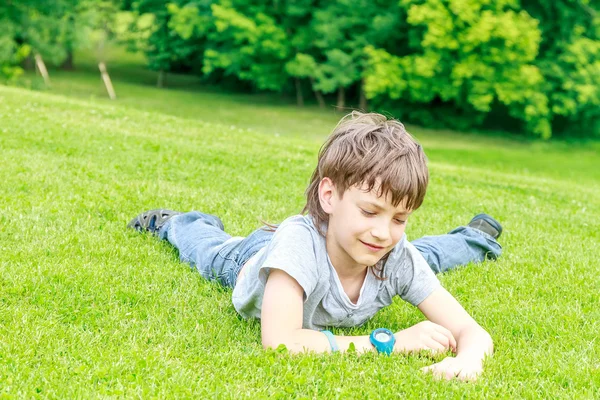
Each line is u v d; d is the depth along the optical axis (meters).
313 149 9.85
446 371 2.56
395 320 3.23
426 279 2.95
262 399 2.27
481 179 8.73
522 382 2.53
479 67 18.27
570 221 6.02
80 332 2.74
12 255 3.57
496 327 3.12
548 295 3.69
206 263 3.60
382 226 2.57
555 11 20.11
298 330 2.68
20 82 22.16
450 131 21.31
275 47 20.81
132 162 6.50
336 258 2.79
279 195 5.83
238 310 3.03
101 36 25.55
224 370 2.48
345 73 20.67
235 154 7.83
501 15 18.14
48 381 2.31
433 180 7.88
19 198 4.68
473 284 3.78
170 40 25.27
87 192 5.05
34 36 21.88
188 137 8.94
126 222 4.43
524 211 6.25
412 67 18.88
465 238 4.18
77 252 3.76
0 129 7.33
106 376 2.34
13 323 2.76
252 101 23.86
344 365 2.55
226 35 21.78
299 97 23.36
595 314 3.38
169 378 2.37
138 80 27.23
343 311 2.90
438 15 17.78
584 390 2.48
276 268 2.66
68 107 10.44
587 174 14.52
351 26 20.53
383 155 2.54
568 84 19.47
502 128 22.36
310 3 21.09
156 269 3.63
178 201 5.11
